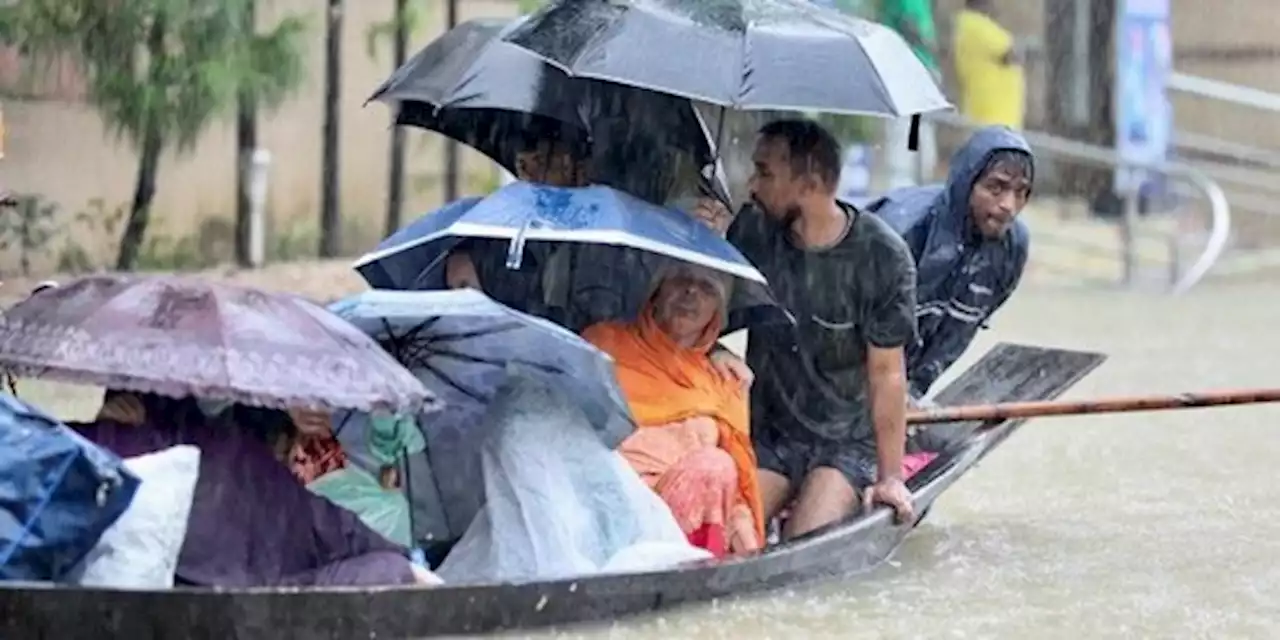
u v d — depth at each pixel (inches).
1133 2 2923.2
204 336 741.3
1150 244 2751.0
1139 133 2938.0
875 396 944.9
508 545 820.0
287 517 765.3
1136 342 1945.1
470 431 842.2
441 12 2252.7
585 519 829.2
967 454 1023.6
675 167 944.3
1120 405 1052.5
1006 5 3063.5
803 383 958.4
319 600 726.5
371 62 2225.6
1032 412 1039.0
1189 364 1772.9
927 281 1052.5
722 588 842.2
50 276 1919.3
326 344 755.4
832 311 938.7
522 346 828.6
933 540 1023.0
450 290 882.1
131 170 2041.1
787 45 880.9
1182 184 2847.0
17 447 714.2
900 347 943.0
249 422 776.3
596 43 874.8
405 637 745.6
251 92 1827.0
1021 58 3014.3
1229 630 846.5
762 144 929.5
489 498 828.6
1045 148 2469.2
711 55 872.9
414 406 757.3
